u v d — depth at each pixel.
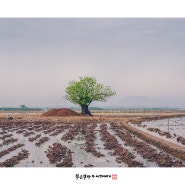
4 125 60.25
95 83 82.94
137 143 36.66
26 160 29.05
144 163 28.02
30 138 41.16
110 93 83.69
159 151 33.28
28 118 75.56
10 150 33.31
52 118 75.38
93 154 31.22
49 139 41.62
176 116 100.88
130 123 66.44
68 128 55.06
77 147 35.38
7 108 195.00
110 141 38.41
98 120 71.94
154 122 73.75
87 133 46.88
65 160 28.27
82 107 85.19
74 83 83.00
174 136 45.97
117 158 29.50
